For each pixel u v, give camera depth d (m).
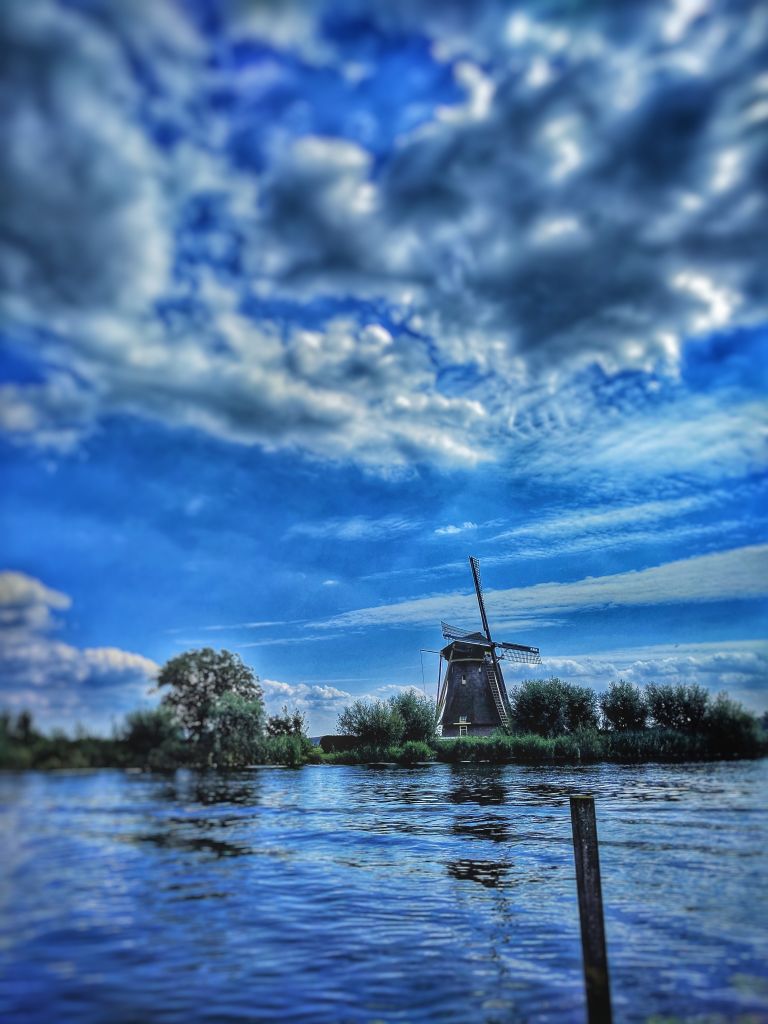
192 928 9.75
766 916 10.46
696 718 54.84
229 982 7.69
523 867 14.61
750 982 7.73
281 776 38.53
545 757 52.19
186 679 41.81
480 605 68.00
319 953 8.73
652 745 52.06
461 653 62.69
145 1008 6.97
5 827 18.58
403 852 16.38
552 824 20.67
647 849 15.85
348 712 56.44
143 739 37.16
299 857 15.49
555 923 10.23
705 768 40.62
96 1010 6.91
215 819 21.23
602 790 29.14
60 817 20.55
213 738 42.19
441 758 54.31
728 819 20.22
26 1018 6.71
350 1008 7.00
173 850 15.90
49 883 12.35
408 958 8.57
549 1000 7.22
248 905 11.10
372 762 53.09
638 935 9.54
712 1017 6.77
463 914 10.74
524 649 65.31
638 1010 6.96
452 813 23.31
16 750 28.05
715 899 11.52
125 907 10.83
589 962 7.16
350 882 12.99
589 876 7.35
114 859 14.65
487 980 7.80
